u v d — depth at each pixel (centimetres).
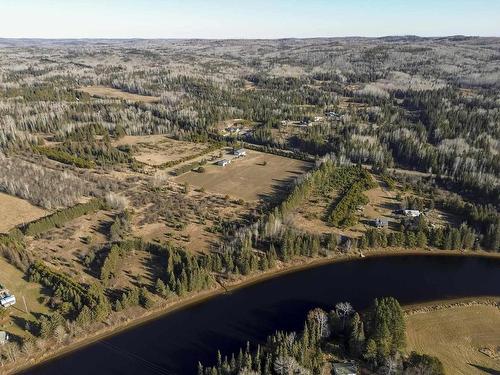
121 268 13925
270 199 19050
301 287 13438
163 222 17062
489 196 18575
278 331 11256
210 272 13850
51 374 10319
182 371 10294
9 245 14575
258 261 14188
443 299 12775
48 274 13162
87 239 15488
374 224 16812
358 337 10200
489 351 10425
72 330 11250
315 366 9706
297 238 15000
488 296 12925
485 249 15362
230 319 12044
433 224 16650
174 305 12562
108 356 10806
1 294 12431
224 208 18238
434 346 10612
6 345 10594
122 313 12044
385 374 9544
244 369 9138
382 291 13212
